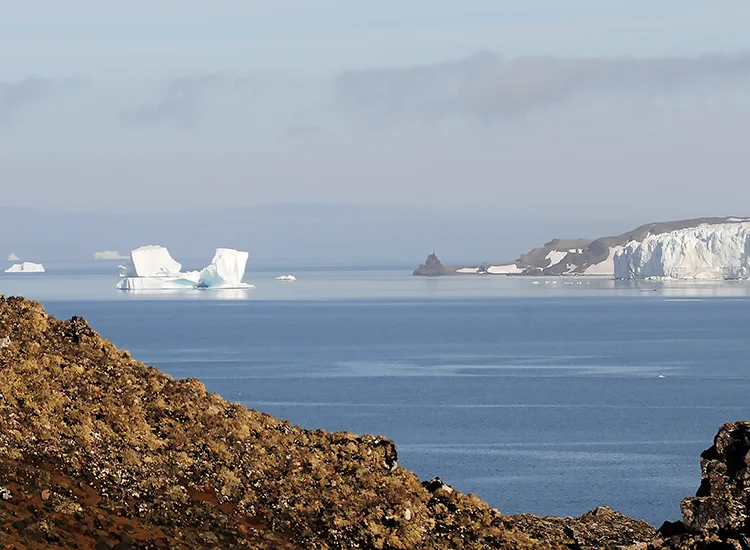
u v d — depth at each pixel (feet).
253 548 159.43
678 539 192.24
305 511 184.14
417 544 185.26
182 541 151.84
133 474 170.50
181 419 200.64
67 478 159.43
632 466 542.98
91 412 185.68
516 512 431.02
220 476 183.52
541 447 600.39
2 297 221.05
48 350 202.08
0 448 157.99
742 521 190.08
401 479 212.02
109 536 143.95
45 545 132.46
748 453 199.82
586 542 210.79
